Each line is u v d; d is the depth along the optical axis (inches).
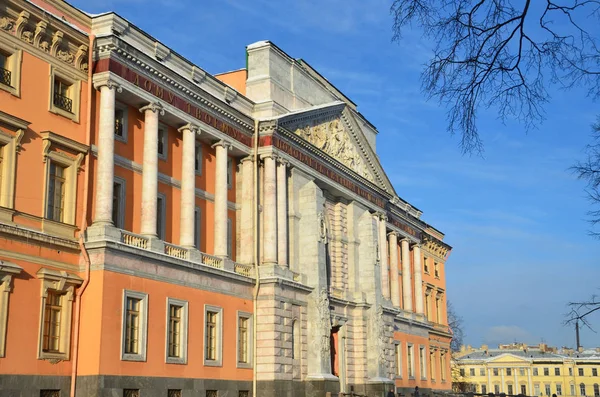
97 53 1310.3
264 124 1722.4
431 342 2923.2
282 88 1877.5
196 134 1546.5
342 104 2074.3
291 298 1712.6
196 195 1573.6
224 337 1534.2
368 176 2295.8
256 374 1619.1
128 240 1302.9
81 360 1194.0
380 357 2095.2
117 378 1213.1
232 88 1697.8
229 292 1568.7
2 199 1117.1
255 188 1706.4
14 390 1080.8
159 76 1416.1
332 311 1958.7
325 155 1947.6
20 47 1175.6
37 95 1197.1
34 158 1176.8
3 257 1095.6
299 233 1840.6
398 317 2481.5
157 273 1348.4
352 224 2139.5
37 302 1143.0
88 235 1242.6
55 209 1213.1
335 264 2058.3
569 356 5925.2
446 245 3270.2
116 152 1350.9
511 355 6048.2
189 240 1471.5
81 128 1274.6
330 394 1670.8
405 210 2669.8
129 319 1274.6
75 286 1211.9
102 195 1261.1
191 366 1417.3
